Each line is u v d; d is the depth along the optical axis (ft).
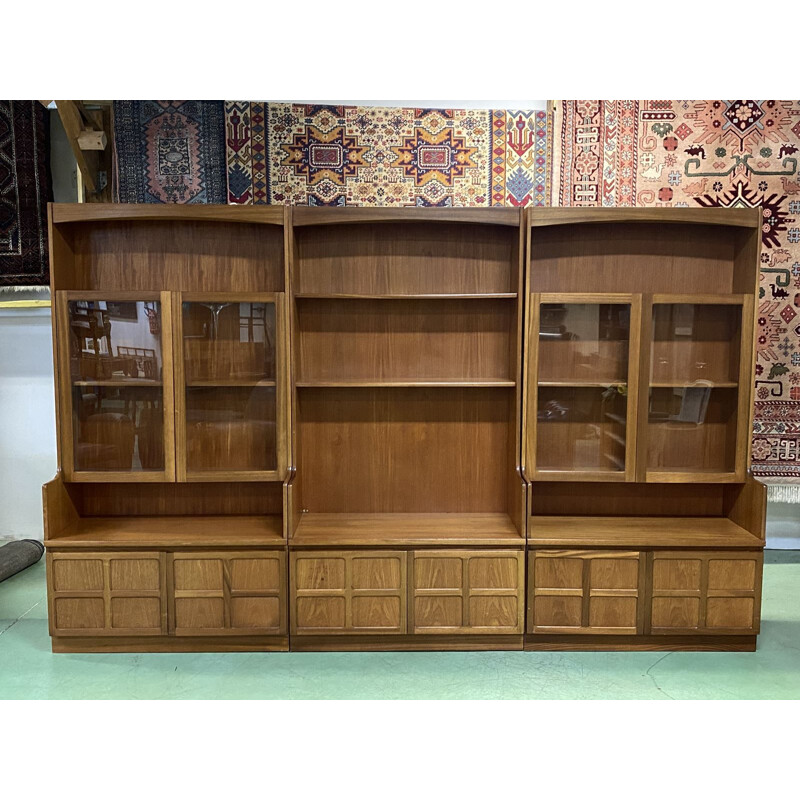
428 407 10.61
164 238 10.24
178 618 9.47
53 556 9.38
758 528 9.57
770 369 12.46
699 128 11.88
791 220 12.10
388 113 11.75
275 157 11.74
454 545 9.43
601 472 9.77
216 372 9.66
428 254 10.40
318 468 10.64
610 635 9.61
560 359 9.80
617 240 10.32
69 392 9.59
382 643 9.62
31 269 12.37
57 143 12.69
